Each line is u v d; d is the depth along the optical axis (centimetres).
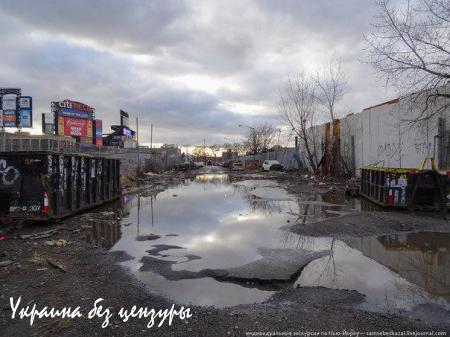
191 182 3069
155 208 1431
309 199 1716
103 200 1514
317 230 948
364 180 1758
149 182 3055
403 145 2058
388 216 1109
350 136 2967
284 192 2083
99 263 673
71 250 763
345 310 465
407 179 1312
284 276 593
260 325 423
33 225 1036
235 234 930
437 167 1694
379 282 576
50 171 1039
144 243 835
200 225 1058
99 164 1466
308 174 3734
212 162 13325
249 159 7256
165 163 5856
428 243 827
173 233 947
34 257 700
